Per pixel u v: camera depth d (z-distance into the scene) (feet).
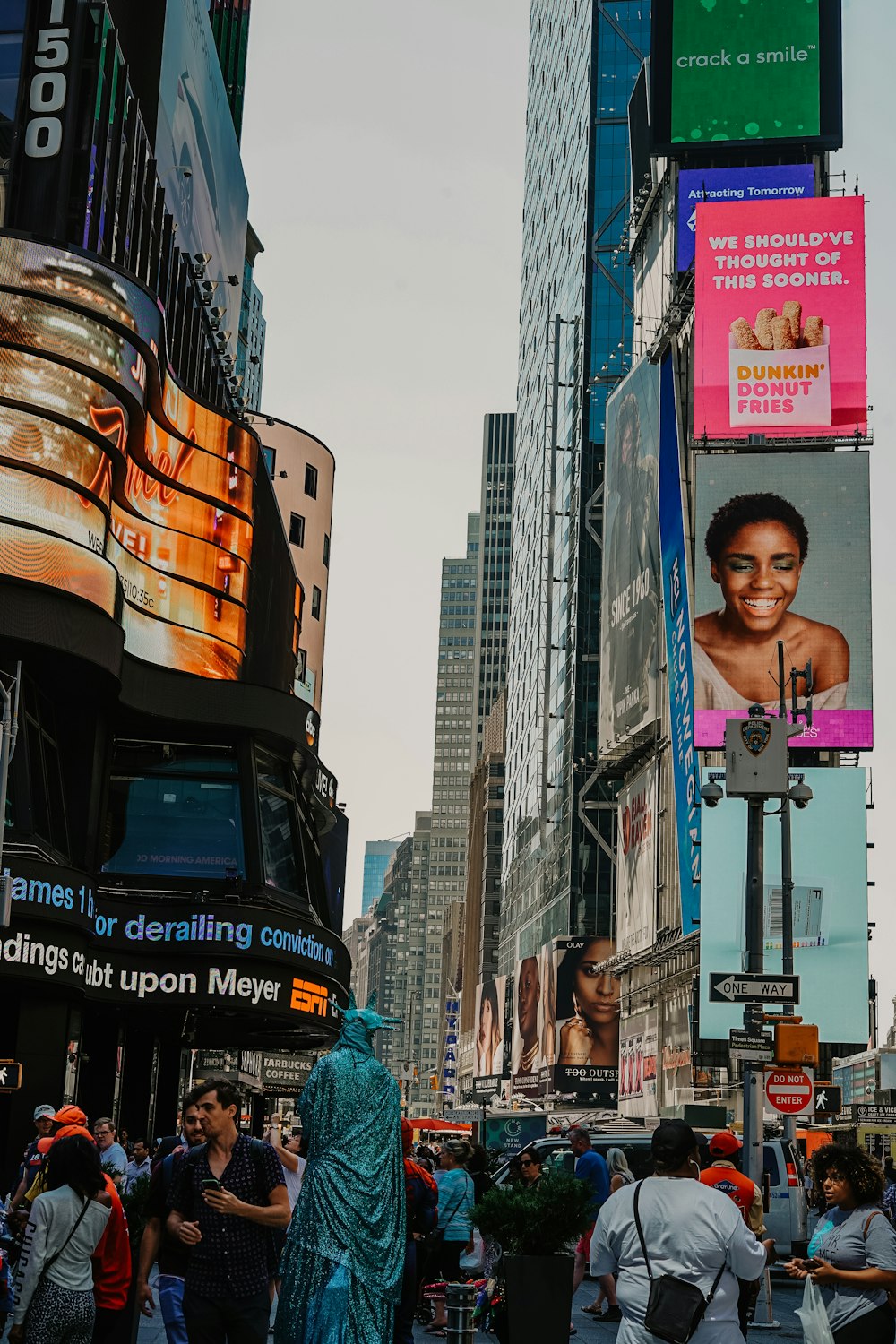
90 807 122.31
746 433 304.09
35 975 107.34
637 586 358.43
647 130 382.22
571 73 570.46
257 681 168.04
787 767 89.45
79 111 131.64
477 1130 221.05
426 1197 50.62
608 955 430.20
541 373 595.06
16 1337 31.60
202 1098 29.55
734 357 306.96
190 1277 28.89
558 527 528.63
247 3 268.00
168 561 145.18
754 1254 24.90
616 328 506.48
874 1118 213.66
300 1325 26.96
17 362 115.34
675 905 324.80
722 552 296.71
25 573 111.96
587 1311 75.87
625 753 368.89
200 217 199.31
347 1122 27.96
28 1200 43.37
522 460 647.56
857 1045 265.95
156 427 140.15
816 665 289.53
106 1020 131.85
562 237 565.53
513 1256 46.93
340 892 240.94
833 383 304.30
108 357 121.19
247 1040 162.81
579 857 465.47
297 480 278.67
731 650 292.81
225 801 133.59
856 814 272.92
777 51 341.21
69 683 120.26
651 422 351.46
